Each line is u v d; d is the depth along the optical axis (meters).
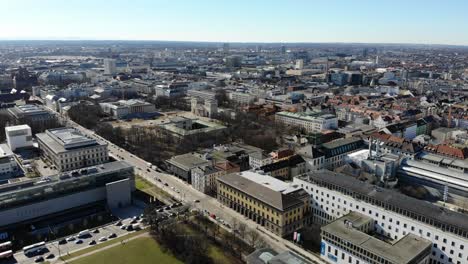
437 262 167.88
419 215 174.12
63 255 180.12
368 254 157.00
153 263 173.00
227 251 183.00
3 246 185.62
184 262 173.88
